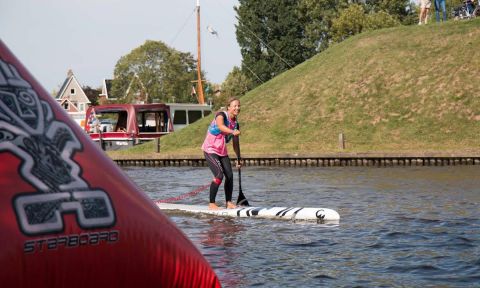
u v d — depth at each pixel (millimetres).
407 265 6660
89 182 3373
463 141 29312
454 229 8820
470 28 36406
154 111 38531
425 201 12375
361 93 34688
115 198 3436
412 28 38812
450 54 34844
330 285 5895
